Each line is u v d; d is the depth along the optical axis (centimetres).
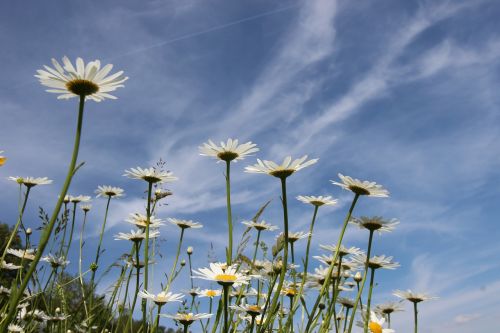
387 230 45
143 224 55
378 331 43
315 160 41
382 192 43
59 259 55
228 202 42
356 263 51
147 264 47
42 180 54
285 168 40
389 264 47
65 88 34
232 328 46
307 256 46
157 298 44
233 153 44
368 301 42
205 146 45
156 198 53
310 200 51
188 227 55
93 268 57
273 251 43
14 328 47
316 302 42
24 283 28
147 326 47
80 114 33
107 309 52
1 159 40
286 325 43
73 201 64
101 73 34
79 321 55
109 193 65
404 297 51
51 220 29
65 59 34
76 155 30
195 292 54
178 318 43
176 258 53
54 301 55
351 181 43
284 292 48
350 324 41
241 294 45
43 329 54
